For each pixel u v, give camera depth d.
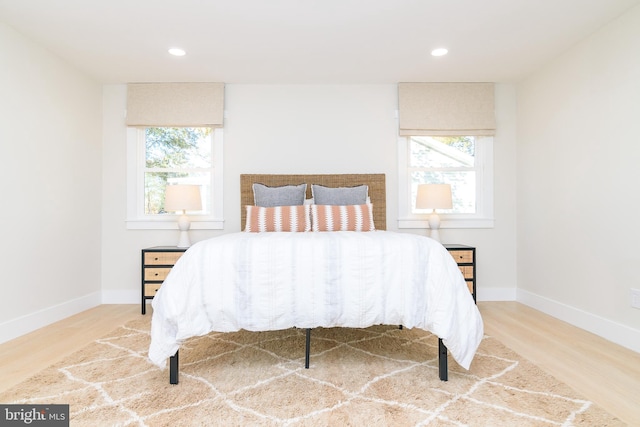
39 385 1.75
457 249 3.30
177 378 1.77
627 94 2.36
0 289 2.44
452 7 2.34
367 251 1.88
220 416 1.47
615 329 2.42
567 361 2.06
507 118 3.75
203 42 2.80
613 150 2.47
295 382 1.79
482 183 3.77
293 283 1.84
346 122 3.74
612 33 2.48
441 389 1.71
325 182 3.66
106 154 3.66
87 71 3.33
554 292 3.10
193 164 3.79
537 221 3.35
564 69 2.99
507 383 1.77
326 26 2.57
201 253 1.83
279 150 3.72
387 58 3.12
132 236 3.65
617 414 1.49
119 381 1.79
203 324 1.77
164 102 3.61
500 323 2.86
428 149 3.84
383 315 1.85
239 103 3.71
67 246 3.12
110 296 3.62
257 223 3.09
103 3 2.26
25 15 2.39
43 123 2.85
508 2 2.28
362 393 1.67
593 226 2.65
